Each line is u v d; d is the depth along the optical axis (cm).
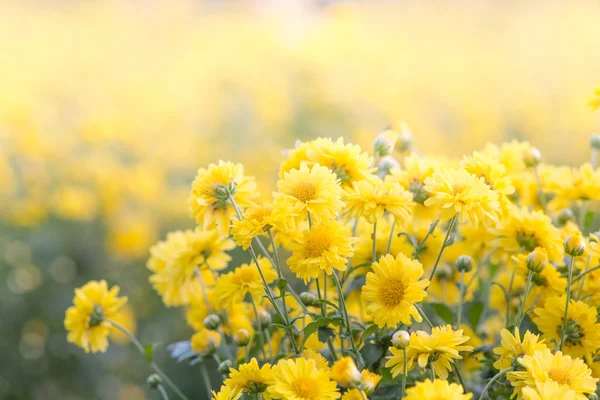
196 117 654
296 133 631
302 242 124
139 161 591
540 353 110
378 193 127
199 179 136
